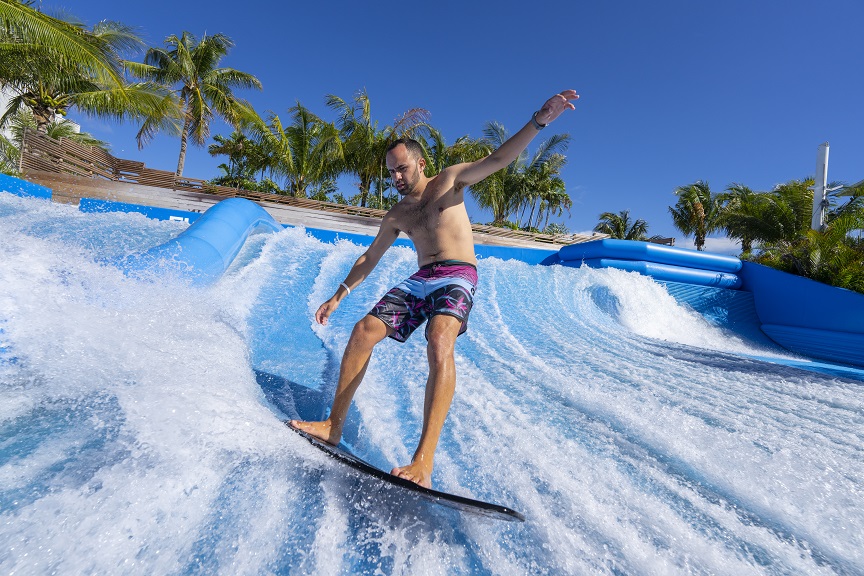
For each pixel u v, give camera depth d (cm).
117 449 136
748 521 148
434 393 158
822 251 881
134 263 276
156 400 156
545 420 225
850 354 668
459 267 187
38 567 96
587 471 175
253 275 411
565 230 3259
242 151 2970
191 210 969
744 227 2162
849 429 236
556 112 169
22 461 127
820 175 1196
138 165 1184
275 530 123
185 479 131
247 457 144
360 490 141
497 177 2631
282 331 321
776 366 386
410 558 120
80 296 204
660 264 810
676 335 657
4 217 427
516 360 337
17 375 160
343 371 178
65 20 1583
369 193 2414
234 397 173
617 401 256
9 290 179
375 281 467
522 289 566
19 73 1558
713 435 215
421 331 354
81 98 1662
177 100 1902
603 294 633
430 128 2302
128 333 197
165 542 111
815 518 151
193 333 223
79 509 113
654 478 174
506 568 120
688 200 3347
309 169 2320
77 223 448
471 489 158
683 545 132
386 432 201
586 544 131
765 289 827
